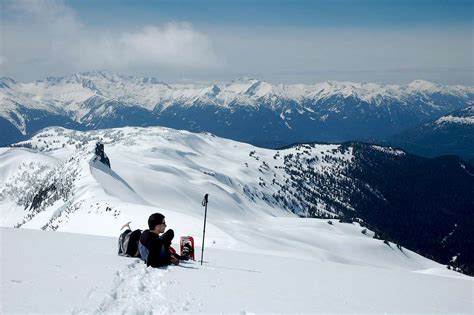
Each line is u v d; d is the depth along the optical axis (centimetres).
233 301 954
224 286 1139
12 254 1371
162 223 1412
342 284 1413
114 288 963
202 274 1320
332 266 2016
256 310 889
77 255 1456
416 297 1272
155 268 1334
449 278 1972
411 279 1742
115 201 13838
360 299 1152
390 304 1116
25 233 2323
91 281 1019
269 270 1620
